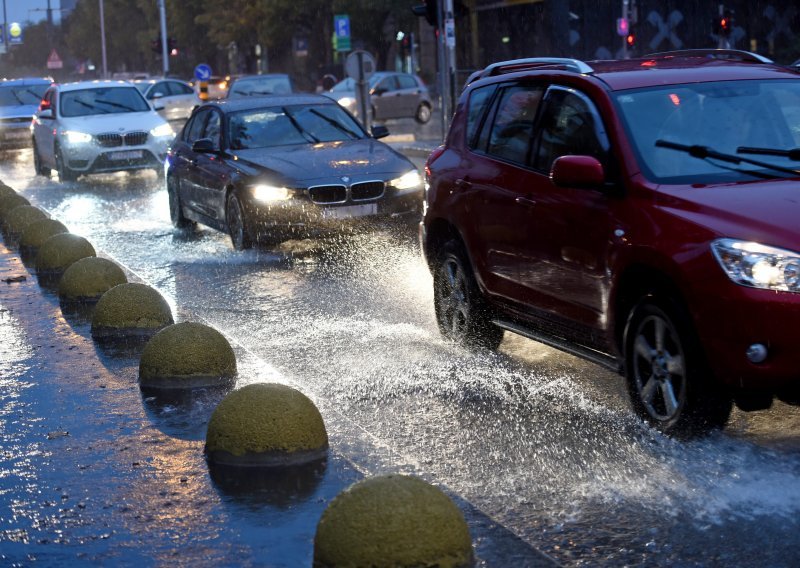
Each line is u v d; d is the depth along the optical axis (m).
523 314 8.80
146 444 7.09
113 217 21.17
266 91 42.44
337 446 6.87
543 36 49.50
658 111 7.94
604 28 50.41
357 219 15.52
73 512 5.96
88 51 138.00
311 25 76.06
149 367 8.55
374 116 45.50
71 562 5.31
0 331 10.88
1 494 6.29
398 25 70.25
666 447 6.95
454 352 9.77
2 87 41.12
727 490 6.22
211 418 6.80
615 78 8.34
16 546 5.53
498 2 50.06
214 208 16.75
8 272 14.55
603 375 8.85
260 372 8.83
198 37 97.00
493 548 5.20
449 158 9.98
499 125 9.39
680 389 6.91
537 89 8.99
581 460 6.81
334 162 15.83
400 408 8.11
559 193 8.15
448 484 6.48
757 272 6.43
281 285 13.41
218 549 5.38
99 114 28.83
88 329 10.77
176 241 17.59
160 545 5.47
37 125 30.22
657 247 6.94
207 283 13.77
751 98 8.11
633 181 7.46
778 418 7.47
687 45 51.72
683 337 6.79
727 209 6.83
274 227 15.39
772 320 6.36
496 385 8.62
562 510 6.04
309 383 8.91
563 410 7.89
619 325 7.53
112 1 119.94
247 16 76.81
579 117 8.29
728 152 7.68
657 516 5.89
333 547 4.86
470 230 9.35
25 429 7.55
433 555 4.85
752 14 51.81
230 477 6.39
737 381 6.54
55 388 8.62
